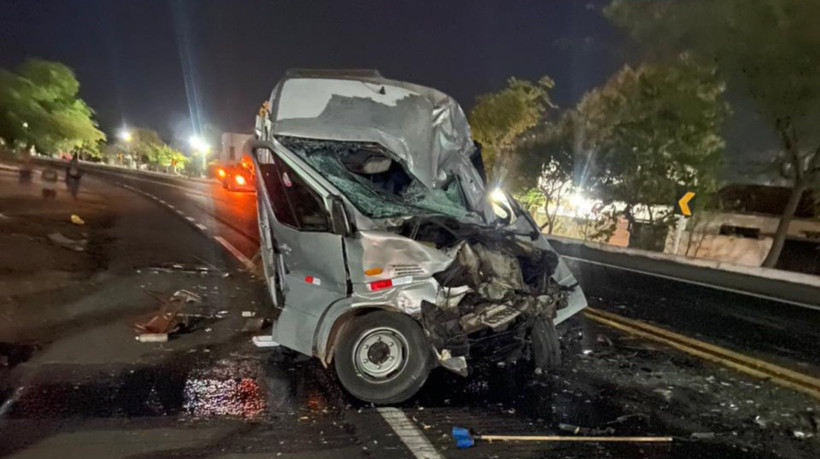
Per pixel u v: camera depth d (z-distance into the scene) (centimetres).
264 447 421
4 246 959
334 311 512
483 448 436
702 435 471
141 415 460
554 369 604
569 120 2248
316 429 454
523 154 2420
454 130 684
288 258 542
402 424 469
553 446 444
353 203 557
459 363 513
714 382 586
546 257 604
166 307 711
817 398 551
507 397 533
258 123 673
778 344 726
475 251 539
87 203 1830
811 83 1540
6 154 3469
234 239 1390
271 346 638
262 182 571
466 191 673
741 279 1229
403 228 542
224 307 790
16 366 539
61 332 635
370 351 506
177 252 1152
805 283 1230
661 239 1948
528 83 2636
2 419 439
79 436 421
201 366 572
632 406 523
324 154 601
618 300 951
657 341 714
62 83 4375
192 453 407
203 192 3055
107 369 548
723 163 1805
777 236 1673
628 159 1945
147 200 2264
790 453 447
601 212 2084
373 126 622
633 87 1966
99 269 926
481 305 530
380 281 504
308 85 632
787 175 1684
